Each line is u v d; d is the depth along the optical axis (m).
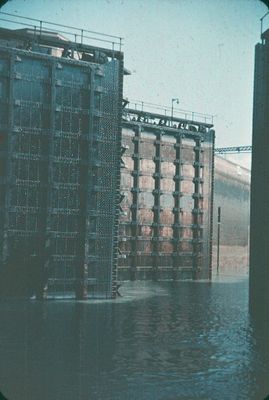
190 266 57.72
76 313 30.08
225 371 17.55
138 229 54.31
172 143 56.81
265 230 31.09
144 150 54.88
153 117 56.00
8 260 34.12
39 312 30.11
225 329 25.95
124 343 22.00
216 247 66.31
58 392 14.83
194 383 15.98
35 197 34.91
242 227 70.88
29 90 34.69
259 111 32.31
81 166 35.91
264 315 30.34
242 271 70.50
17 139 34.34
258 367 17.98
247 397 14.62
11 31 35.28
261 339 23.52
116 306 33.62
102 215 36.59
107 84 36.81
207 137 59.12
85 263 35.84
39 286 34.91
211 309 33.69
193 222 58.25
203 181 58.81
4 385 15.33
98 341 22.34
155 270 55.34
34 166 34.88
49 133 34.88
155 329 25.64
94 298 36.50
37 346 21.02
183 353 20.33
